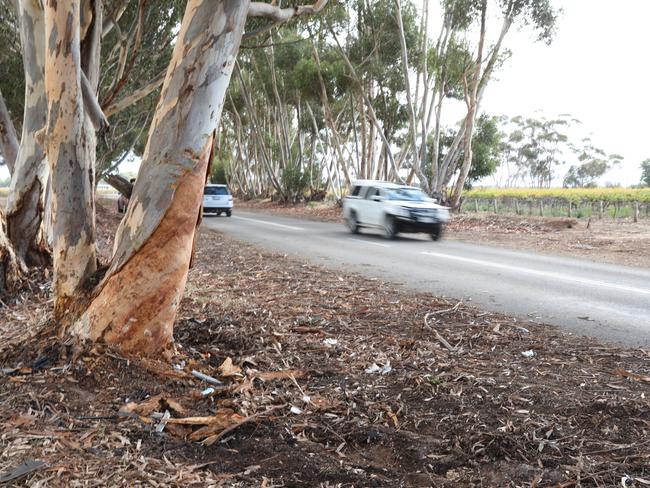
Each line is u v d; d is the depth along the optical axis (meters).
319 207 37.81
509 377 4.91
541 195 49.72
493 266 12.38
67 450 3.38
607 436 3.77
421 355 5.54
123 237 4.78
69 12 4.72
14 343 5.15
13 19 13.07
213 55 4.57
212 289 8.87
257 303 7.81
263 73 44.25
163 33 13.89
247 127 57.53
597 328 6.86
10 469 3.11
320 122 47.84
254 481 3.20
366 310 7.51
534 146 99.81
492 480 3.26
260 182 56.00
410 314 7.33
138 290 4.69
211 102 4.65
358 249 15.30
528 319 7.29
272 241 17.12
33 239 8.88
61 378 4.39
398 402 4.38
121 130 22.34
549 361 5.41
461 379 4.84
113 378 4.43
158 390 4.36
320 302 8.01
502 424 3.94
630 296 9.01
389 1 29.16
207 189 30.59
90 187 5.14
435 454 3.58
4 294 7.87
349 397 4.47
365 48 31.16
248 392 4.45
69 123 4.91
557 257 14.41
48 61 4.87
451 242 18.02
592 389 4.60
